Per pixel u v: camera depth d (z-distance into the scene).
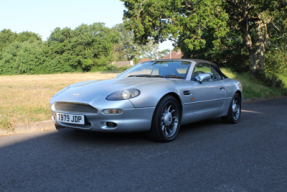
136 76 4.59
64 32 64.56
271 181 2.52
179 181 2.45
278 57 24.66
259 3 15.99
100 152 3.29
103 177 2.50
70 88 4.00
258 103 10.56
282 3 16.75
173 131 3.94
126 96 3.40
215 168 2.82
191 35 16.58
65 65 63.38
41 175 2.53
